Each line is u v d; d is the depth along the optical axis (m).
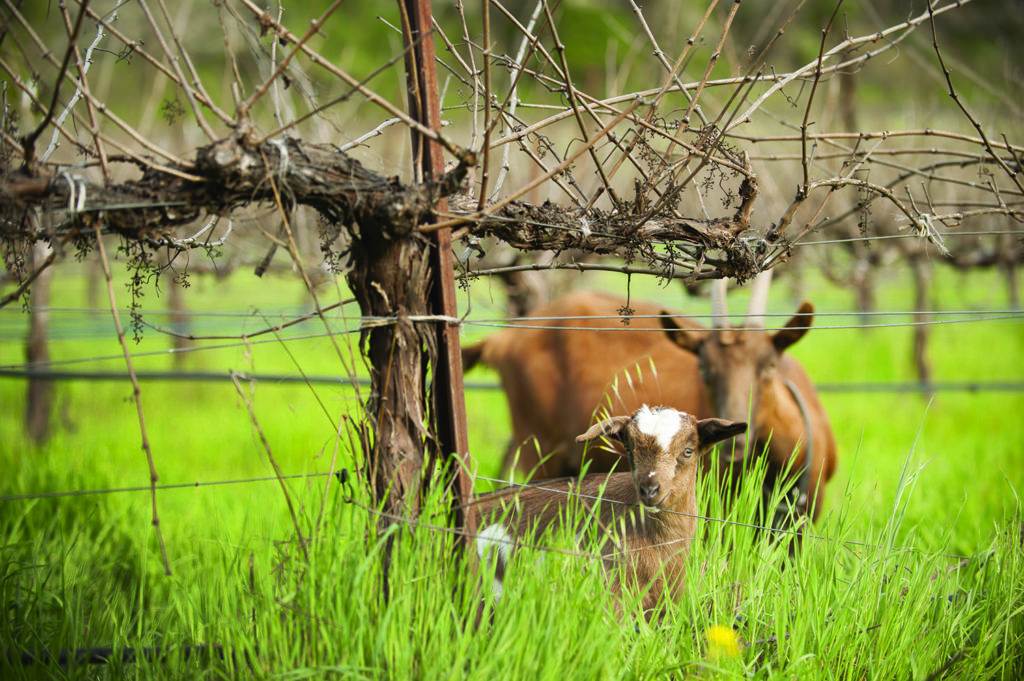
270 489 12.89
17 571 8.79
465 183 7.88
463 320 8.04
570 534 8.48
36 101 6.75
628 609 8.13
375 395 7.78
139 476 17.89
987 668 8.70
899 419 24.23
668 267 8.40
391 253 7.61
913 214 9.77
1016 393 26.77
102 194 6.77
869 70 28.86
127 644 8.56
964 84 28.12
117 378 15.68
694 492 9.05
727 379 12.55
